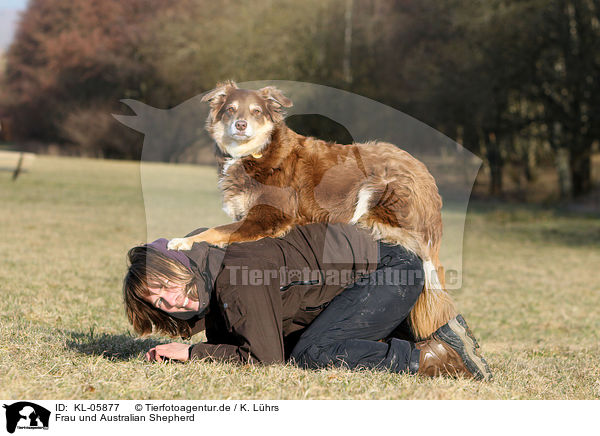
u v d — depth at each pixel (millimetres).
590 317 7203
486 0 22453
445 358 3414
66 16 42594
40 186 20906
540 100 23422
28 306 5492
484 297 8398
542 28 21422
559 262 12102
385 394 2941
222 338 3602
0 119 50250
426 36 25047
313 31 28438
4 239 10250
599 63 21453
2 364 3230
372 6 28766
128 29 35375
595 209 22188
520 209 22734
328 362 3275
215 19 30359
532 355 5059
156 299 3342
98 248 10164
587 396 3525
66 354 3582
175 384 2979
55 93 42969
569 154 24672
